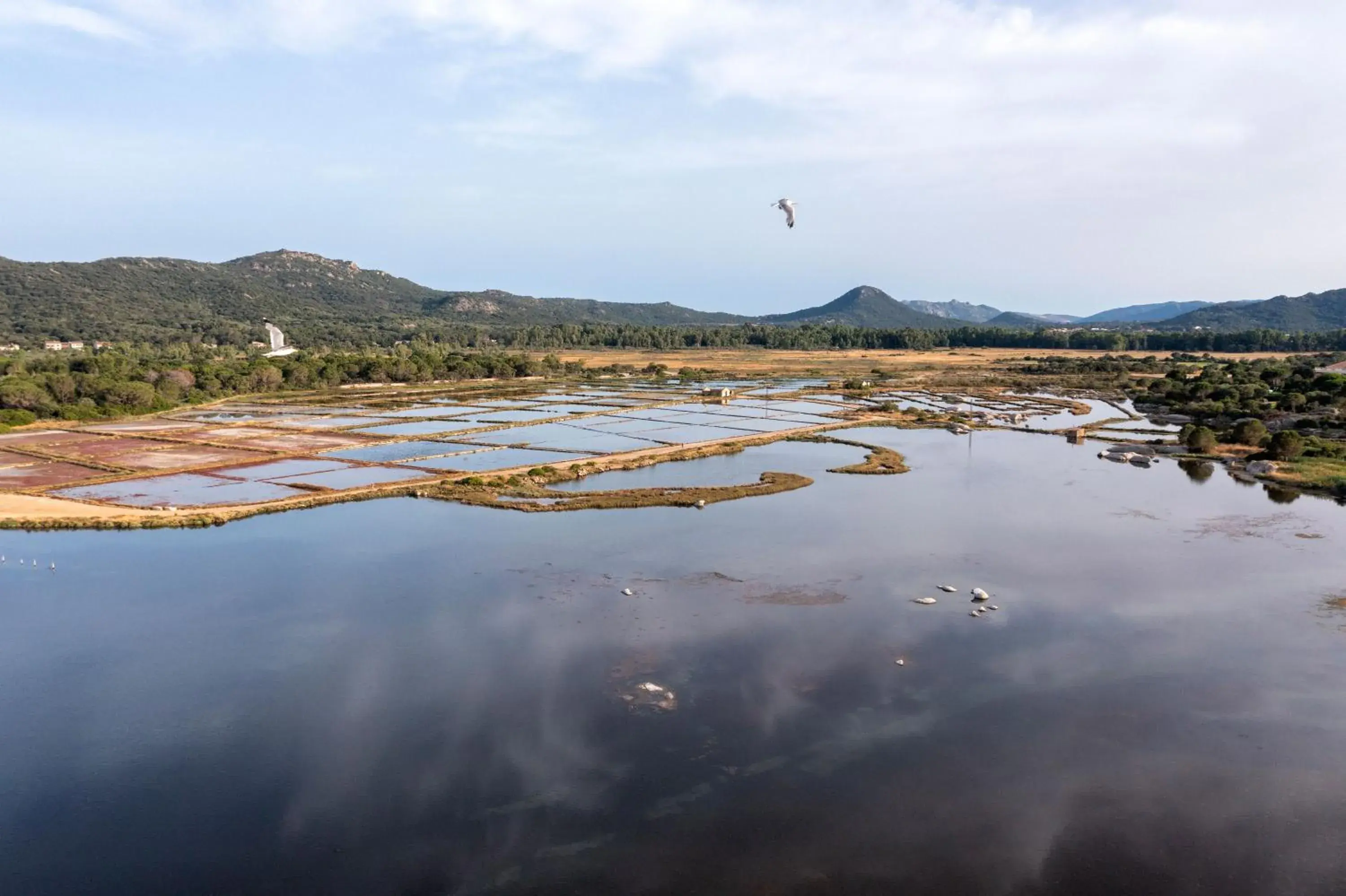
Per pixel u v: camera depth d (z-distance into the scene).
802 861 33.09
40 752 41.09
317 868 33.03
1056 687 46.66
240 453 113.94
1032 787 37.84
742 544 72.25
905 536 74.62
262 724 43.50
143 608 58.19
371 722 43.50
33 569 66.06
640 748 41.00
